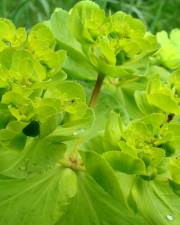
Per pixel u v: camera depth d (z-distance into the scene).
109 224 0.13
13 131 0.12
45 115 0.12
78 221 0.13
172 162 0.12
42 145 0.12
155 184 0.13
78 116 0.12
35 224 0.12
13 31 0.13
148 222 0.12
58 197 0.13
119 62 0.13
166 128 0.12
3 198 0.13
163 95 0.13
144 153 0.12
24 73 0.12
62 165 0.13
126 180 0.13
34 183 0.13
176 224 0.13
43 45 0.13
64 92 0.12
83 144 0.13
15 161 0.12
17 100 0.12
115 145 0.12
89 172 0.12
